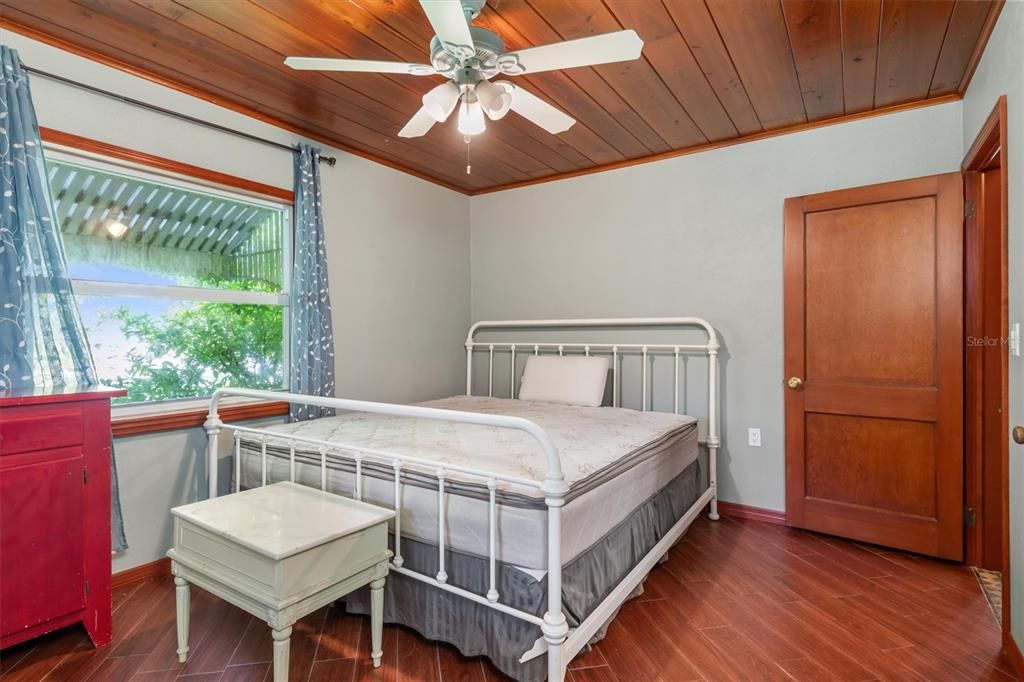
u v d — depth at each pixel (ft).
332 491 6.55
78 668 5.47
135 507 7.43
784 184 9.58
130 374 7.69
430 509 5.70
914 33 6.40
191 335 8.38
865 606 6.69
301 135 9.52
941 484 8.00
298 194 9.27
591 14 5.97
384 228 11.16
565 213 12.12
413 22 6.18
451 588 5.46
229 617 6.47
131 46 6.77
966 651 5.71
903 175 8.57
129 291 7.58
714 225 10.28
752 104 8.46
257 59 7.07
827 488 8.96
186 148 7.91
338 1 5.79
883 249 8.46
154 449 7.63
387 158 11.00
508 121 9.03
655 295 10.96
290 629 4.60
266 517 5.41
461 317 13.25
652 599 6.87
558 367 11.16
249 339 9.14
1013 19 5.38
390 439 7.04
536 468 5.57
